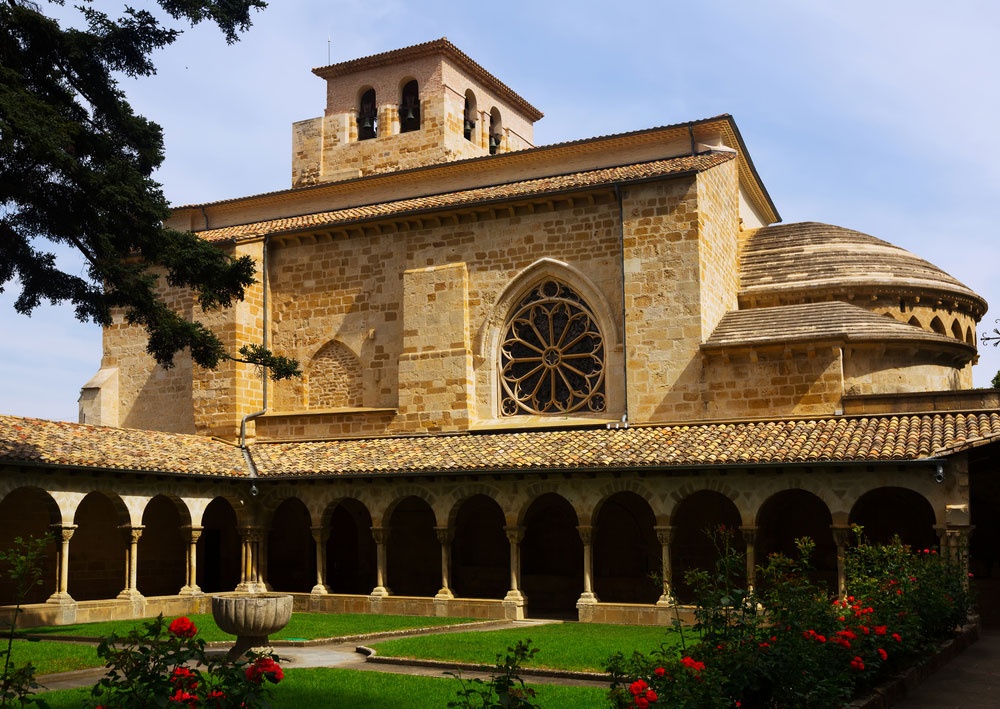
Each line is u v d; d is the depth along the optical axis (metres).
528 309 32.22
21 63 21.95
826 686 12.16
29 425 28.05
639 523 30.61
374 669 18.19
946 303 33.75
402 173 37.47
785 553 29.44
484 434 31.42
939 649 18.25
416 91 42.38
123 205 22.36
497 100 45.44
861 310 29.94
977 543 29.08
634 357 29.86
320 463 30.94
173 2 22.23
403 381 32.78
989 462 28.36
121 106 23.45
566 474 27.50
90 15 22.47
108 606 26.94
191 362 36.25
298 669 17.61
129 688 9.85
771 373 28.50
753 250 35.66
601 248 31.14
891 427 25.78
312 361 35.28
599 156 34.97
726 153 32.50
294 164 43.38
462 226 33.22
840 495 24.48
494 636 22.23
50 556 30.70
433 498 29.17
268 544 36.19
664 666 10.84
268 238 35.97
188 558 29.98
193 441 32.44
